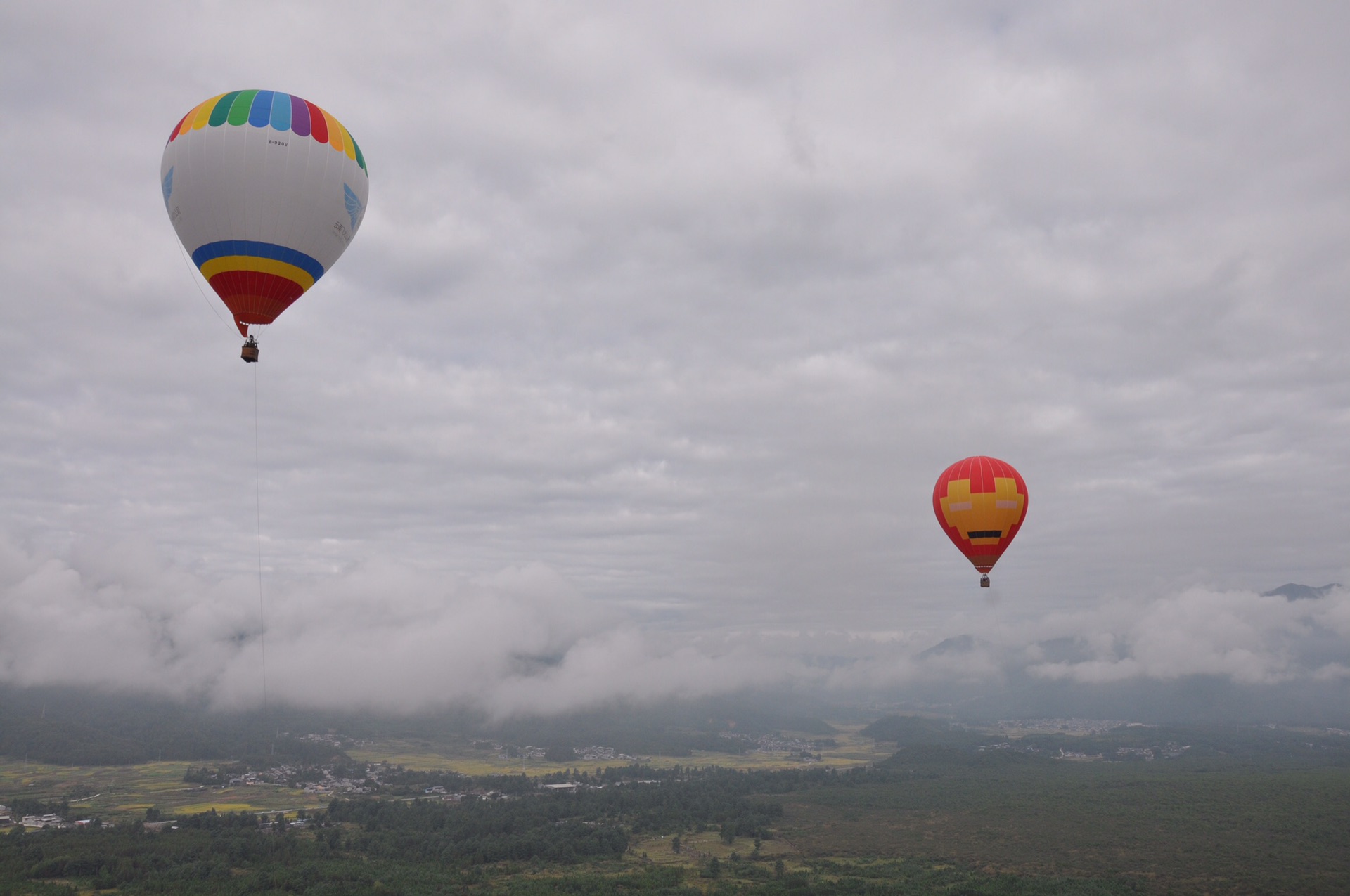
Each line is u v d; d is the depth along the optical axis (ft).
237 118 164.66
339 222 177.06
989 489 254.27
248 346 176.14
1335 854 346.54
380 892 337.52
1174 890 301.22
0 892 317.22
